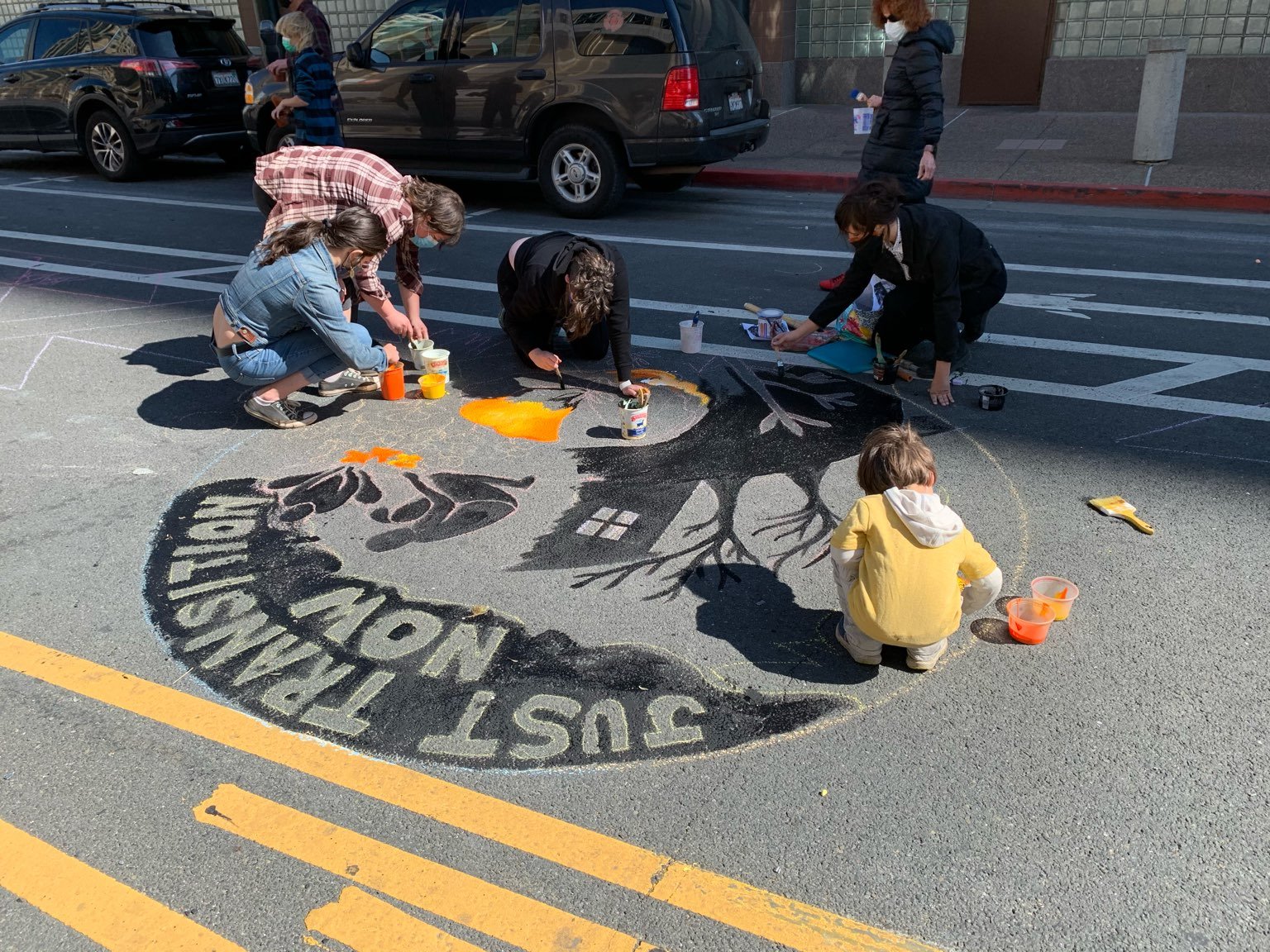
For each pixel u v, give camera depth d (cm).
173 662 283
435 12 838
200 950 200
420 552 334
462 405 453
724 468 389
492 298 619
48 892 213
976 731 252
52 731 257
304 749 251
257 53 1603
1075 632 288
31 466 399
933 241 404
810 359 499
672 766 244
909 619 259
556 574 320
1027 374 475
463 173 878
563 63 790
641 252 718
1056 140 1034
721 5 815
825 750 247
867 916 204
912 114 572
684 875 214
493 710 262
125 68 1003
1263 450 392
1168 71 877
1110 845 218
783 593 310
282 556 333
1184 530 338
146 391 477
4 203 955
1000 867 214
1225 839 219
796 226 794
